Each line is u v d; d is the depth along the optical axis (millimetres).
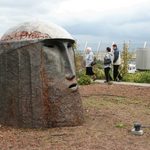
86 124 11242
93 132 10406
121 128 10953
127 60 27906
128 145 9484
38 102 10617
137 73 27688
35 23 10898
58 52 10820
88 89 20000
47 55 10633
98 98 16359
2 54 10891
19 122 10758
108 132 10477
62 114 10758
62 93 10742
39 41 10578
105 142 9609
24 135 10094
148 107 14734
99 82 24188
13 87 10781
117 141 9750
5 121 10930
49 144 9375
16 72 10734
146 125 11391
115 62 25172
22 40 10672
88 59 25250
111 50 25312
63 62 10844
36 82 10609
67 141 9602
